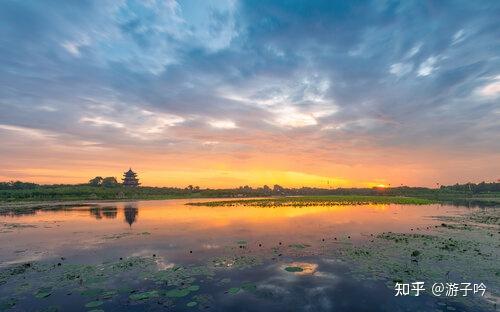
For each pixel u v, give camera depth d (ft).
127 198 325.83
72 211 159.53
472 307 35.76
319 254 59.16
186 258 57.31
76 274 48.75
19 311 35.60
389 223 102.17
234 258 56.80
